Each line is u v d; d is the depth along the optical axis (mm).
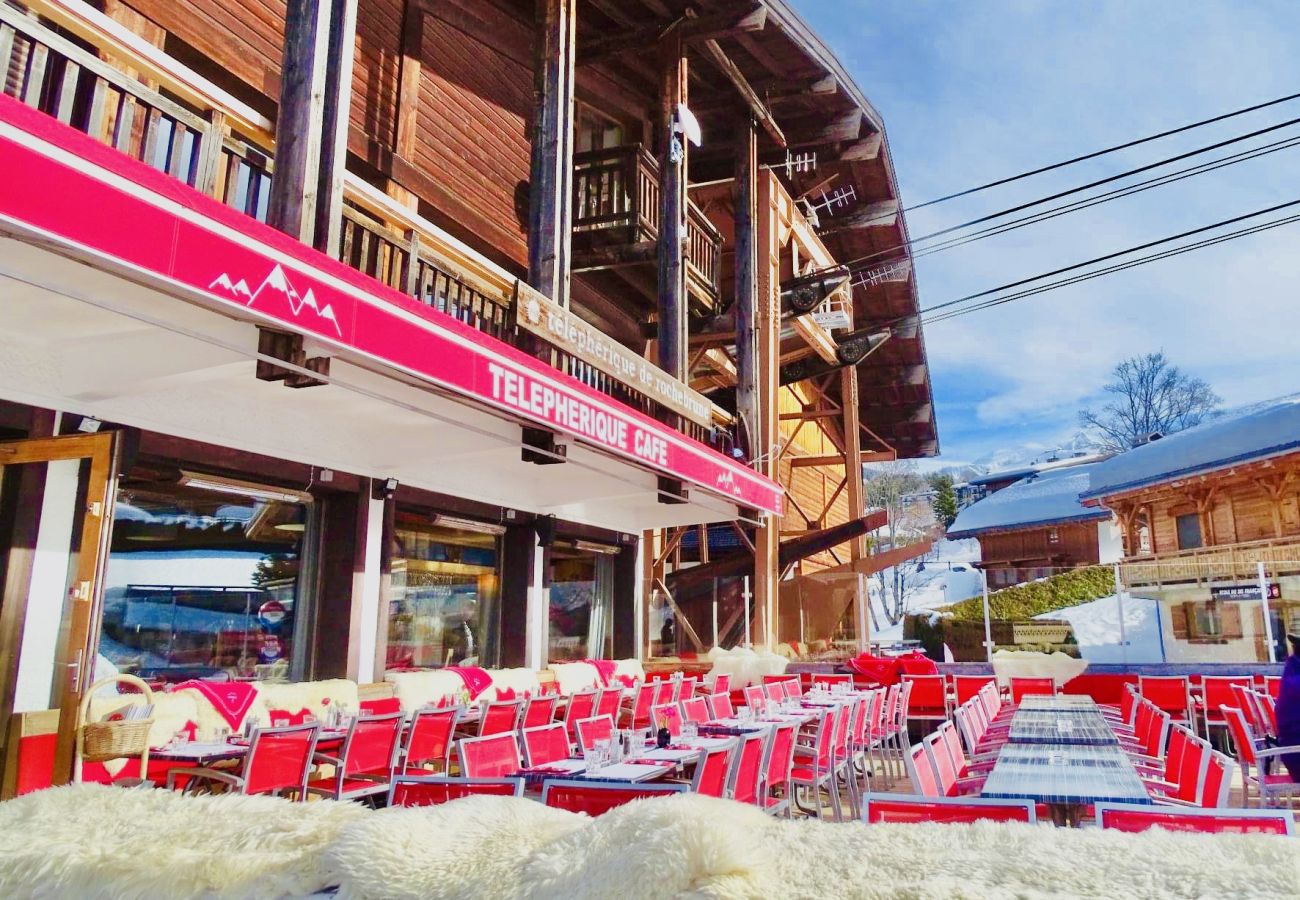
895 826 1258
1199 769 4277
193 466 6887
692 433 11859
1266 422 17969
